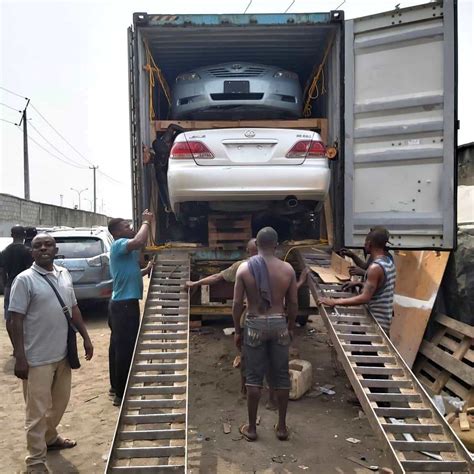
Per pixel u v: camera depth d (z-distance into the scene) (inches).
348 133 206.7
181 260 209.5
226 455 152.9
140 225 216.5
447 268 228.7
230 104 230.2
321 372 228.5
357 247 207.5
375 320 174.4
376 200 204.8
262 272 159.2
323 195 204.4
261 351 159.9
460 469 117.7
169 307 183.9
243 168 197.5
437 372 209.2
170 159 203.5
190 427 172.9
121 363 192.9
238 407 190.1
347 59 206.1
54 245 149.9
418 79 196.7
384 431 127.3
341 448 157.2
